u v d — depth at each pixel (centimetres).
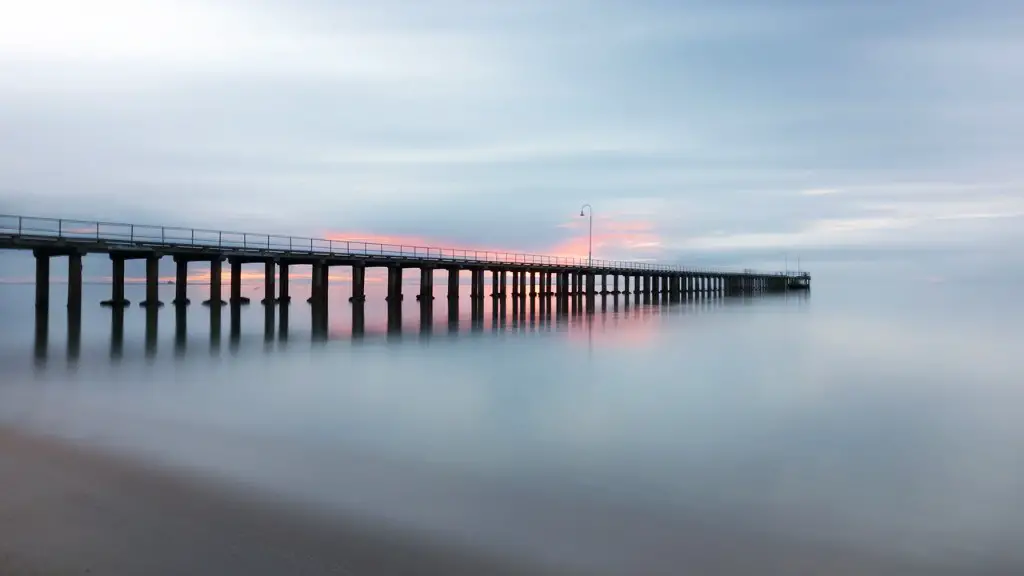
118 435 841
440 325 2614
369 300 4778
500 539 537
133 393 1117
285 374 1346
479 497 634
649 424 969
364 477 687
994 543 563
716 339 2316
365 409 1027
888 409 1149
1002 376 1552
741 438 899
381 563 488
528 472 718
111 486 645
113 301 2794
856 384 1409
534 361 1603
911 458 830
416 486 662
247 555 495
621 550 524
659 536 555
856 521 605
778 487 694
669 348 1981
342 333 2189
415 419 965
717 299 6656
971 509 646
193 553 497
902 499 671
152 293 2733
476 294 4366
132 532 534
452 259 4022
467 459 761
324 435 859
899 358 1877
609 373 1445
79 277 2422
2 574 458
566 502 627
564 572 484
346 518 573
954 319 3628
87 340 1825
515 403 1098
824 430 969
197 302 3816
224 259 3020
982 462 817
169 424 905
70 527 542
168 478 671
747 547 539
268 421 934
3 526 543
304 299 4831
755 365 1645
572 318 3180
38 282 2397
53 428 872
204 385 1207
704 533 565
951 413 1126
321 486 655
